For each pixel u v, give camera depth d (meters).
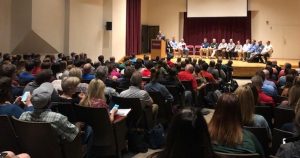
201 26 19.20
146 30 19.62
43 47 10.98
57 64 6.65
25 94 4.05
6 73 5.16
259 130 2.90
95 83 3.99
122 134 4.24
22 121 2.95
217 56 17.03
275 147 3.10
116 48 14.67
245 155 2.08
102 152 4.03
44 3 10.63
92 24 13.25
